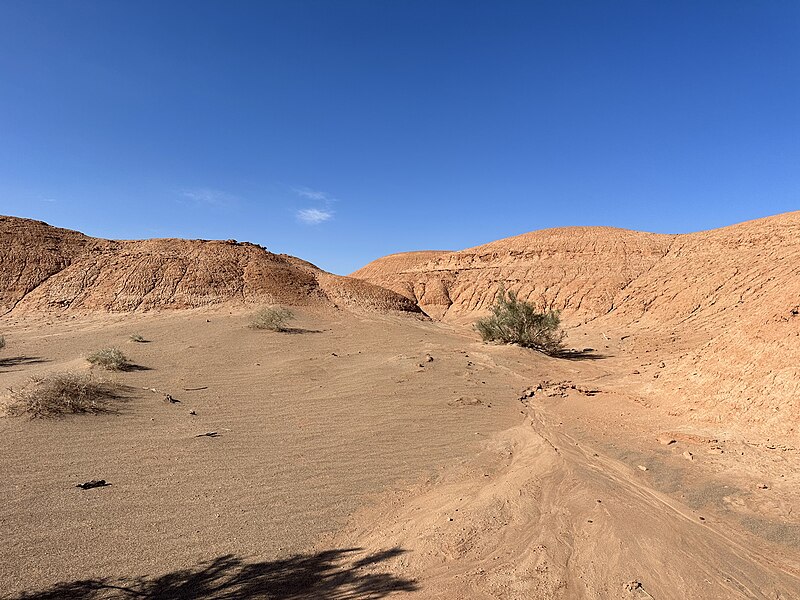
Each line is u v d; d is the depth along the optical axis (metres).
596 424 9.87
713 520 5.64
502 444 8.51
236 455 7.43
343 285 42.28
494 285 58.84
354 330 27.69
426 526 5.30
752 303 11.85
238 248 43.44
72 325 26.50
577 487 6.45
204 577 4.18
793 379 8.25
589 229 67.50
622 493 6.34
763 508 5.78
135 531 4.91
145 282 33.91
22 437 7.53
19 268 34.03
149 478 6.34
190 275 35.53
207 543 4.77
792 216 42.00
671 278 41.25
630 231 64.19
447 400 11.59
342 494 6.19
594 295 45.62
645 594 4.09
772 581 4.41
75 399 9.26
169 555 4.52
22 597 3.75
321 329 27.39
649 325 34.22
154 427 8.63
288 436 8.55
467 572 4.39
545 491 6.30
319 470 6.98
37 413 8.51
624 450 8.15
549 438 8.85
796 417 7.75
